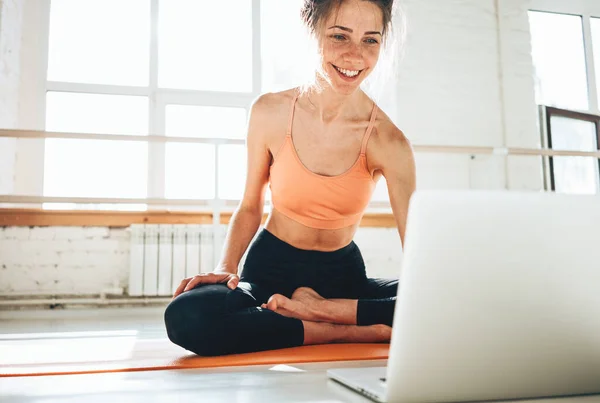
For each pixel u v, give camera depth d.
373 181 1.49
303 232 1.42
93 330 2.17
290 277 1.44
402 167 1.40
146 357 1.22
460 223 0.62
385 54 1.46
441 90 3.98
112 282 3.39
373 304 1.37
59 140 3.61
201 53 3.95
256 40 4.02
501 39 4.09
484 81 4.05
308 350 1.24
